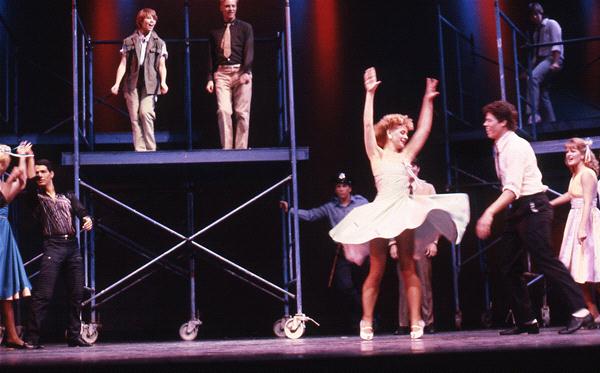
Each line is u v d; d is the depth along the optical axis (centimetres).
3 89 800
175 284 787
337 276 711
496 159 491
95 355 339
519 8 864
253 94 829
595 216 592
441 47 779
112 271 784
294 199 604
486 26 863
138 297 781
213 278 794
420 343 371
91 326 595
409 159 509
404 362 200
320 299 801
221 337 736
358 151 828
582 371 197
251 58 658
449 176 766
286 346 399
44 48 807
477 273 815
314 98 834
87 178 685
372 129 508
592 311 599
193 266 667
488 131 490
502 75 687
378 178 501
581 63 852
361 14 849
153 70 658
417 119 841
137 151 612
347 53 842
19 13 807
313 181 822
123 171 650
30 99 800
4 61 802
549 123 774
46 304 549
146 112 650
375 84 511
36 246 775
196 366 199
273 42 836
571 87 855
